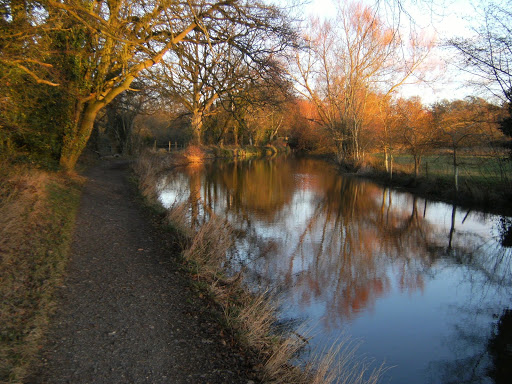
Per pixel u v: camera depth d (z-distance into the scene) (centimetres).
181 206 968
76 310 424
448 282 755
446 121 1670
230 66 959
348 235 1091
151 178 1589
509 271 823
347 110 2788
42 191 838
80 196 1064
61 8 793
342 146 2991
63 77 1091
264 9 941
